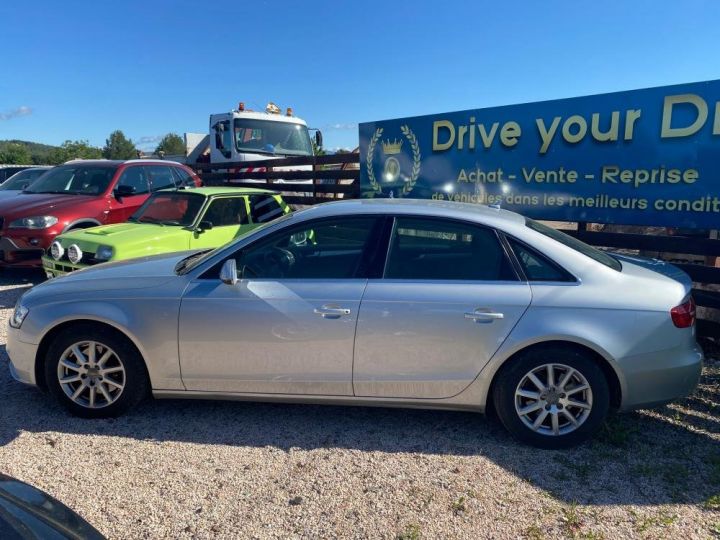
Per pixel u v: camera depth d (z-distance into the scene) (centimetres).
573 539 264
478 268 353
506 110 629
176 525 272
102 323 369
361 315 346
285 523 275
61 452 338
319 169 1038
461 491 302
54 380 377
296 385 360
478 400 350
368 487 305
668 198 519
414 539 263
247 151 1272
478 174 669
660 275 363
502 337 338
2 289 781
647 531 270
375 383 353
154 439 356
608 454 341
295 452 342
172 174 968
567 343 339
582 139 570
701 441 359
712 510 287
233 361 362
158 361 367
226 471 320
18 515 190
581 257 352
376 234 365
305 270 367
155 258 447
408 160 749
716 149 486
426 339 344
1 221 777
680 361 337
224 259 370
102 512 281
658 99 514
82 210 814
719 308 507
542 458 337
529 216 627
